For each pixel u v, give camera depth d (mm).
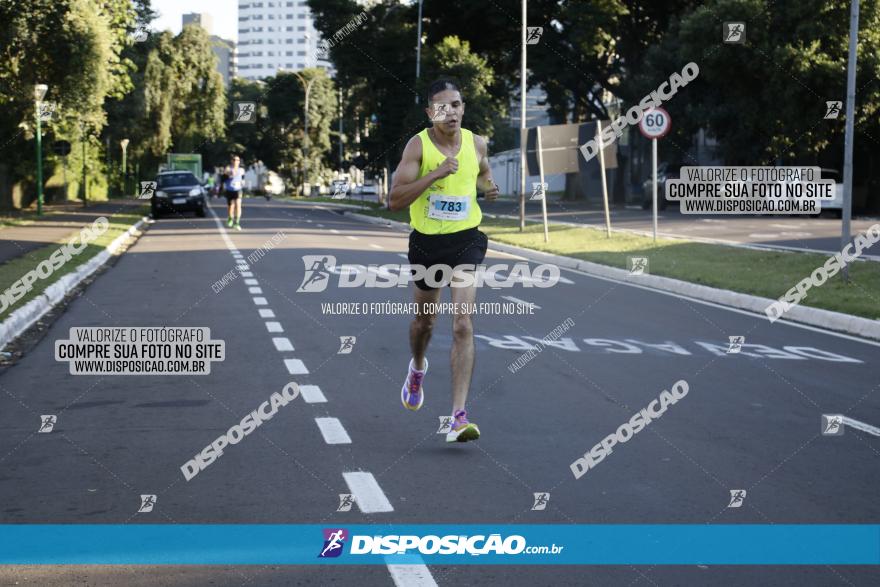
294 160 104812
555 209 53750
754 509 5531
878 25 40250
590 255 23578
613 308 15078
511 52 58688
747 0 41344
